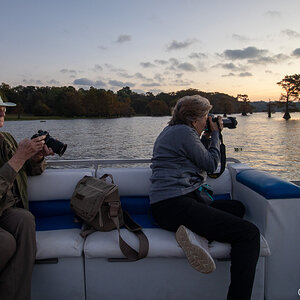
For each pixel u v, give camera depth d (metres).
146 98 179.38
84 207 1.91
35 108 137.00
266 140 31.72
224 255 1.72
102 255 1.76
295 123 75.75
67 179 2.33
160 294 1.84
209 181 2.41
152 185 1.92
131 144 29.75
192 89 163.38
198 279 1.84
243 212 2.13
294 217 1.86
